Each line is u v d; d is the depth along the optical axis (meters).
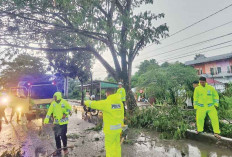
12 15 8.30
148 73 16.77
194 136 6.05
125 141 6.09
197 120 5.91
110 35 9.55
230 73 26.17
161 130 7.64
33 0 7.93
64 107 5.48
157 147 5.49
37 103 13.24
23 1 7.56
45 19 10.13
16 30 9.01
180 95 8.40
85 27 9.41
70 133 7.82
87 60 21.89
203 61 30.27
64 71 20.20
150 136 6.92
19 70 22.94
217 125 5.37
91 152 5.27
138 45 12.02
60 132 5.39
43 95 13.59
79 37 12.88
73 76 21.73
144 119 8.65
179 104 8.14
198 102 5.84
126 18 8.99
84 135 7.43
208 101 5.57
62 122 5.42
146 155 4.85
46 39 12.35
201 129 5.84
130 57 12.77
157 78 14.91
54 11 9.40
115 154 3.83
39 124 10.77
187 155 4.67
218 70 28.73
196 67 32.22
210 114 5.51
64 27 9.57
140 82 17.95
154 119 8.20
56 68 19.52
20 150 5.69
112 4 11.34
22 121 12.20
